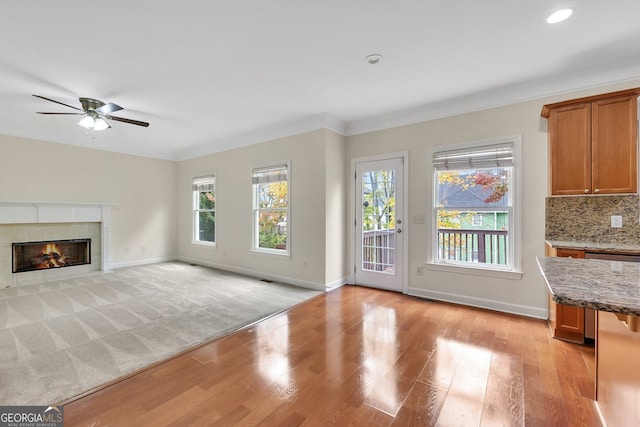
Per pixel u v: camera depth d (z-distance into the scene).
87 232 5.30
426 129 3.76
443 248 3.69
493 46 2.38
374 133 4.21
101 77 2.85
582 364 2.14
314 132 4.19
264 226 5.02
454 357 2.25
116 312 3.21
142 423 1.56
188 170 6.33
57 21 2.00
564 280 1.16
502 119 3.23
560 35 2.22
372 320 3.00
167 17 1.99
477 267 3.41
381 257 4.21
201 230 6.24
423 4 1.89
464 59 2.58
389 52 2.47
